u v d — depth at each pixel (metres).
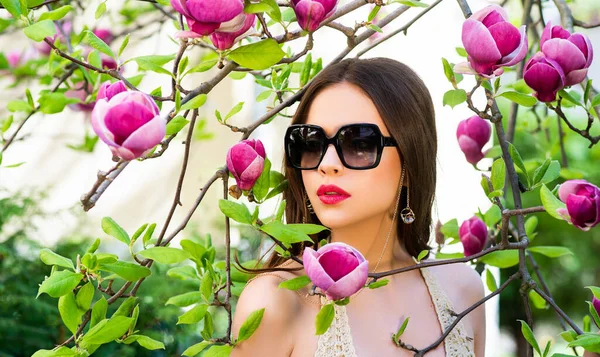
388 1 1.19
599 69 3.15
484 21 1.17
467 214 2.62
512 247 1.22
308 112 1.34
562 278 4.38
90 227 3.02
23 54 2.18
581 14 2.96
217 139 3.52
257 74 1.61
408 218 1.39
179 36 1.03
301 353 1.33
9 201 2.61
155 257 1.11
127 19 2.26
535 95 1.25
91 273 1.10
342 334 1.33
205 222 3.30
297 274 1.39
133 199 3.64
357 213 1.29
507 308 3.81
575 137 4.16
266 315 1.32
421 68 2.81
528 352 1.25
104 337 1.11
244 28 1.07
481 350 1.62
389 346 1.38
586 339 1.13
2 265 2.39
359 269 1.00
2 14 2.03
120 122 0.92
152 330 2.41
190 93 1.17
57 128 3.35
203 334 1.18
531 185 1.28
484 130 1.70
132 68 2.91
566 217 1.13
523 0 1.89
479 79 1.17
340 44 2.91
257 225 1.14
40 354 1.11
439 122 2.73
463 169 2.65
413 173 1.36
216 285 1.27
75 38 1.91
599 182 4.05
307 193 1.33
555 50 1.21
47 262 1.12
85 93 1.90
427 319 1.46
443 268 1.59
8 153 3.42
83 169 3.50
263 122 1.34
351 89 1.32
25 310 2.36
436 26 2.78
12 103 1.70
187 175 3.63
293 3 1.12
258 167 1.19
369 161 1.28
